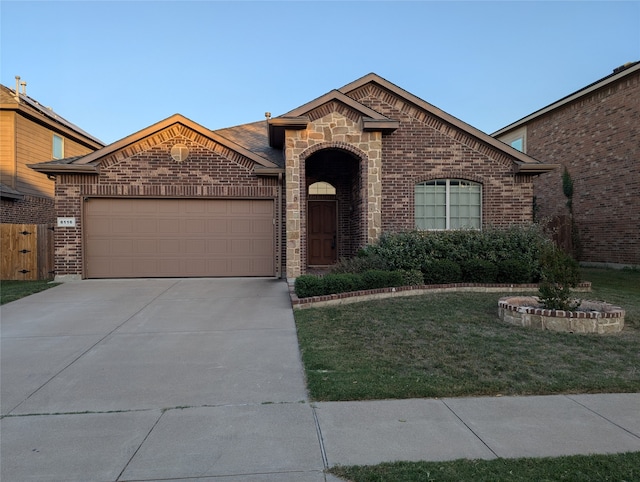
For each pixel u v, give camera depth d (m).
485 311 8.11
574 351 5.88
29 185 17.61
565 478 3.03
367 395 4.49
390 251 10.52
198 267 12.62
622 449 3.45
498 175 12.96
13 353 6.05
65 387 4.86
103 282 11.89
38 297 9.89
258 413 4.16
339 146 11.80
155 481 3.07
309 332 6.87
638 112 15.46
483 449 3.46
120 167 12.21
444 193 13.03
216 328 7.30
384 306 8.53
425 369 5.24
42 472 3.19
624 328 7.04
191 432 3.79
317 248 14.82
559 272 7.21
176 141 12.38
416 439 3.63
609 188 16.78
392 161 12.69
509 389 4.66
